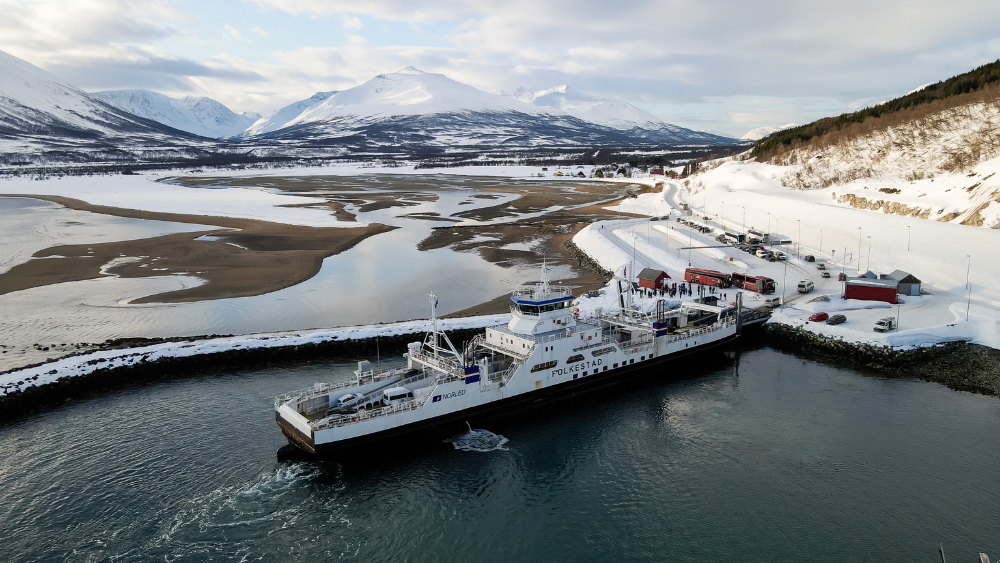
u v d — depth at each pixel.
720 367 53.75
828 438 39.59
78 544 29.16
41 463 36.16
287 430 37.78
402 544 29.98
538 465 37.28
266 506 32.69
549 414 44.44
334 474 35.84
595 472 36.41
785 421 42.34
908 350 53.03
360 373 42.75
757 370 52.72
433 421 39.75
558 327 46.41
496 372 44.56
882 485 34.00
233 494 33.62
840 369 52.00
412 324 59.66
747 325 61.41
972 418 41.59
